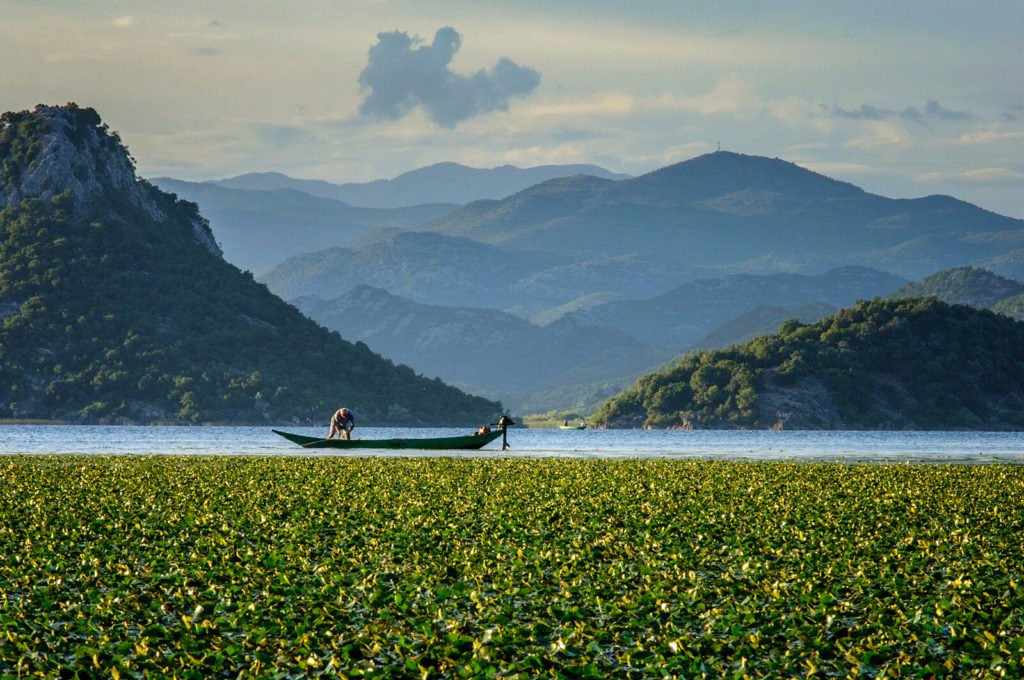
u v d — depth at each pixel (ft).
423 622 230.27
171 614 240.94
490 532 352.08
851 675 198.90
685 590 261.24
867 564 292.20
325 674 197.06
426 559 301.22
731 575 282.77
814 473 602.03
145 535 344.08
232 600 249.34
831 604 244.01
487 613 236.22
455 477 554.87
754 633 224.74
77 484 506.89
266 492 469.98
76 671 196.54
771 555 310.24
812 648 213.05
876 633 221.46
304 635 218.79
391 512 401.90
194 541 332.19
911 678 195.00
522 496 459.32
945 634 223.71
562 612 236.63
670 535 347.36
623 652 212.84
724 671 200.54
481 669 196.54
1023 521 382.83
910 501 448.24
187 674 195.72
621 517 392.47
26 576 274.57
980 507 425.28
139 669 201.26
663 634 223.10
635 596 250.78
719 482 533.96
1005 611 238.89
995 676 194.90
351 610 242.58
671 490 488.44
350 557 303.48
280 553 307.99
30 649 212.02
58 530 348.38
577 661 205.77
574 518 387.96
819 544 328.08
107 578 274.77
